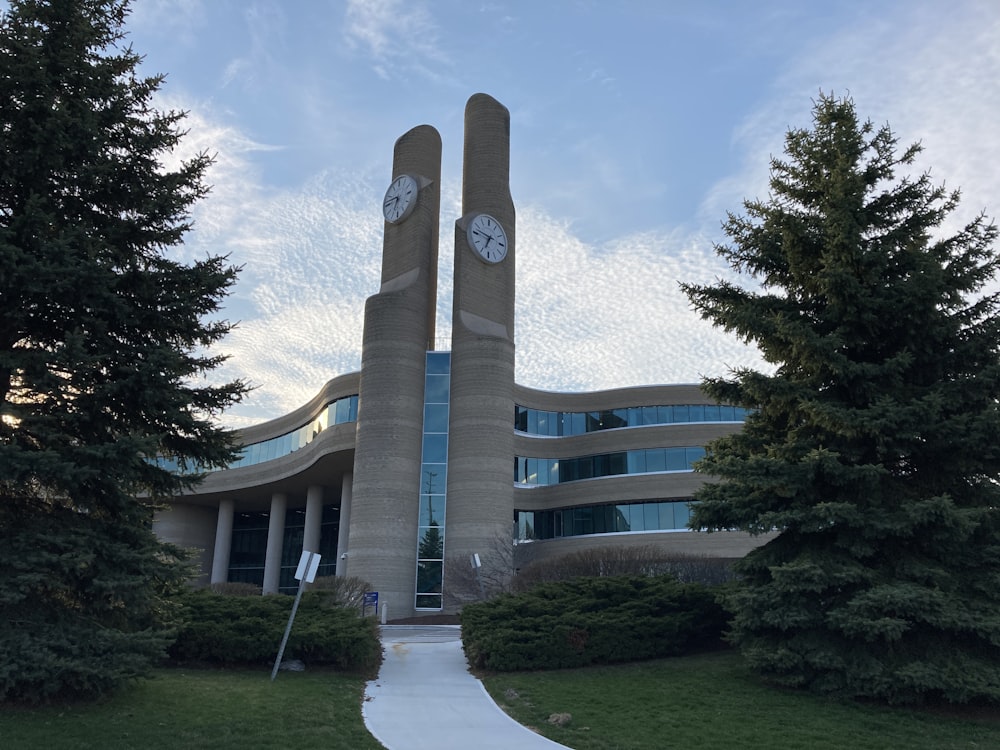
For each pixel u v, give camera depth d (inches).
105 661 431.8
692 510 595.5
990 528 521.7
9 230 437.1
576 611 690.8
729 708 489.4
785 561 549.6
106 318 482.6
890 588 474.0
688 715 476.1
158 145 528.1
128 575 449.4
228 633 621.3
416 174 1785.2
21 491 475.5
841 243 558.6
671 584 727.7
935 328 544.7
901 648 497.7
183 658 626.8
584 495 1795.0
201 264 530.6
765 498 568.1
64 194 502.6
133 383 465.1
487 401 1576.0
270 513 2539.4
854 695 501.7
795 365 602.9
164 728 413.4
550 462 1951.3
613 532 1739.7
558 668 641.6
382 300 1647.4
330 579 1029.2
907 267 565.6
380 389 1596.9
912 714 471.5
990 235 560.7
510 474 1578.5
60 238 464.1
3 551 423.8
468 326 1624.0
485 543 1494.8
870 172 605.6
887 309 550.9
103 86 505.0
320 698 518.6
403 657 758.5
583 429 2021.4
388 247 1766.7
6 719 399.5
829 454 516.7
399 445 1565.0
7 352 449.4
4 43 473.4
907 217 601.3
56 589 450.6
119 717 425.4
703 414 1995.6
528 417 1983.3
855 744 416.2
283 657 631.2
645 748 412.2
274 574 2260.1
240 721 437.1
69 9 503.8
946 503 476.7
